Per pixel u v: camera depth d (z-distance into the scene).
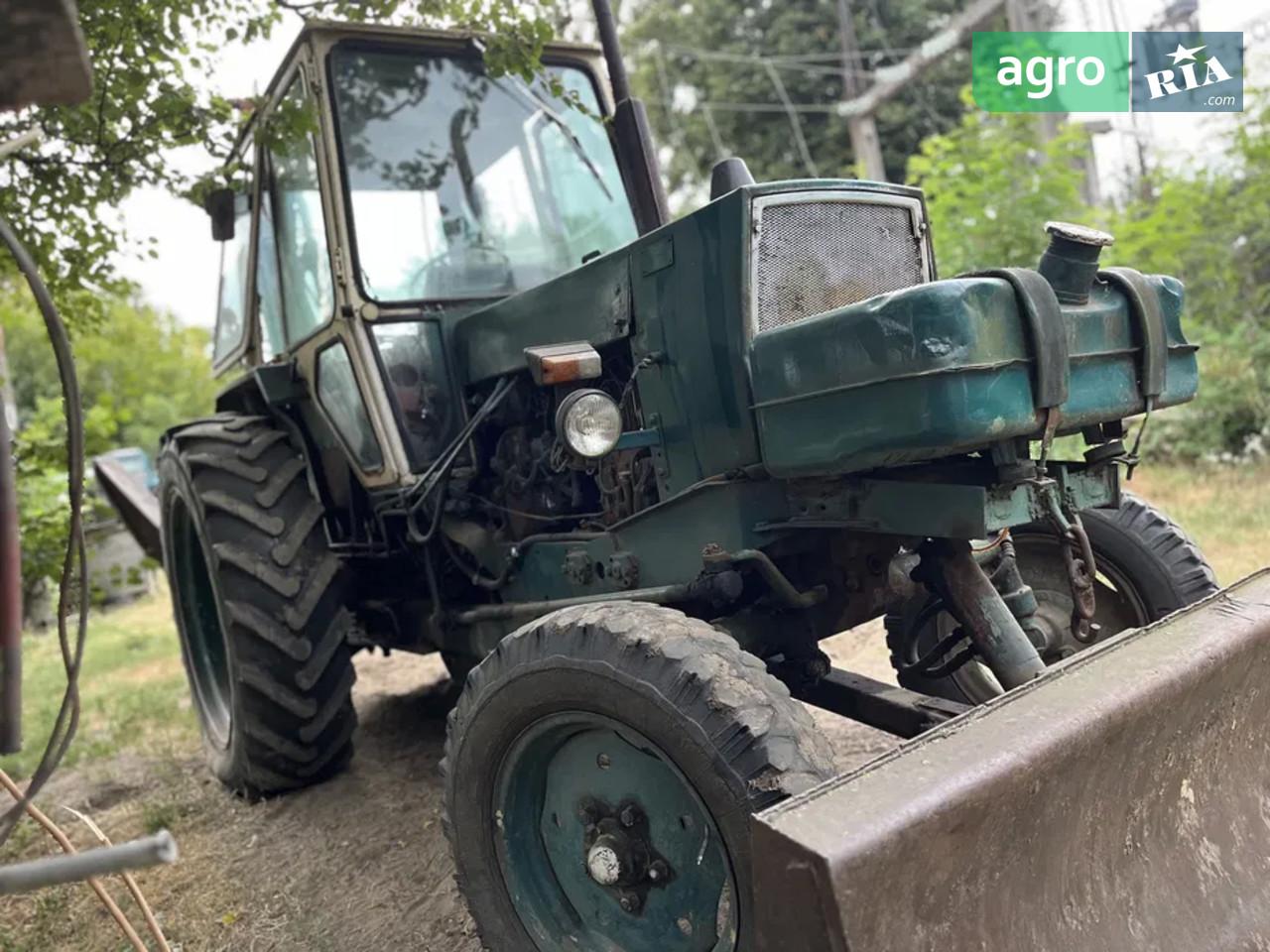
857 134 11.84
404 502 3.05
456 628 3.15
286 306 3.52
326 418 3.39
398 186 3.12
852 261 2.34
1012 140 7.39
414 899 2.69
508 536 2.97
